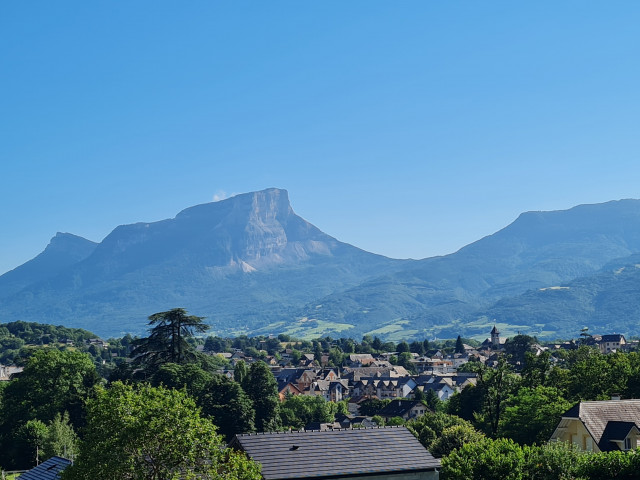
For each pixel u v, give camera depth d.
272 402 137.12
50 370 128.88
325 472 49.62
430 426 125.25
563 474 52.12
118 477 42.38
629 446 64.88
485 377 134.75
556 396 103.94
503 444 54.91
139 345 135.62
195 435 43.25
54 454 102.25
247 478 43.44
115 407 43.28
